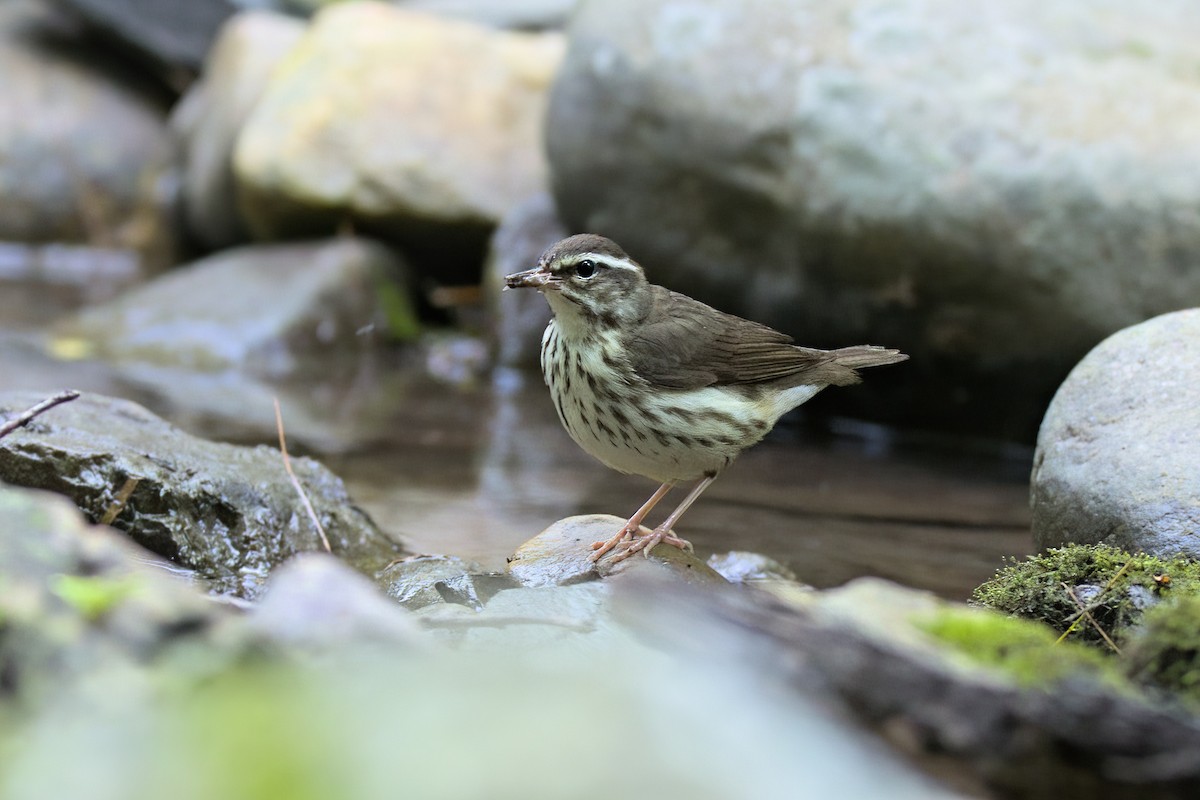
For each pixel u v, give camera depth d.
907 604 5.82
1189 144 13.14
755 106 14.70
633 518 9.54
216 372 17.14
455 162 19.73
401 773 3.51
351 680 4.06
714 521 11.75
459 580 8.56
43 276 22.48
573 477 13.08
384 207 19.50
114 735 3.78
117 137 24.02
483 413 15.84
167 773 3.57
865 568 10.37
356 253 19.30
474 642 6.47
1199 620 5.77
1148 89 13.77
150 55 24.59
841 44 14.66
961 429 15.06
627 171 15.71
